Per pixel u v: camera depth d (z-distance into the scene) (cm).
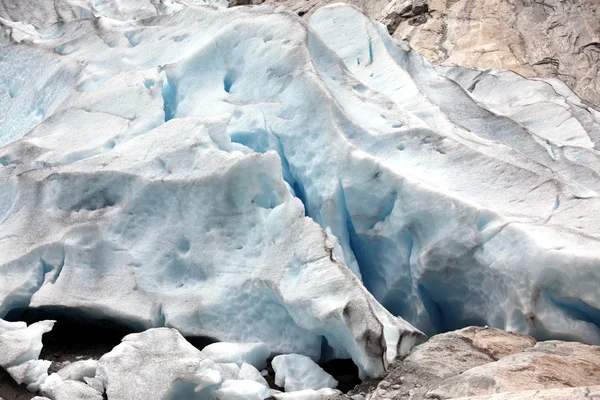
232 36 710
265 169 538
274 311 511
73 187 602
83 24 902
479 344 455
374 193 580
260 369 495
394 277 593
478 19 1548
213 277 537
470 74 1105
